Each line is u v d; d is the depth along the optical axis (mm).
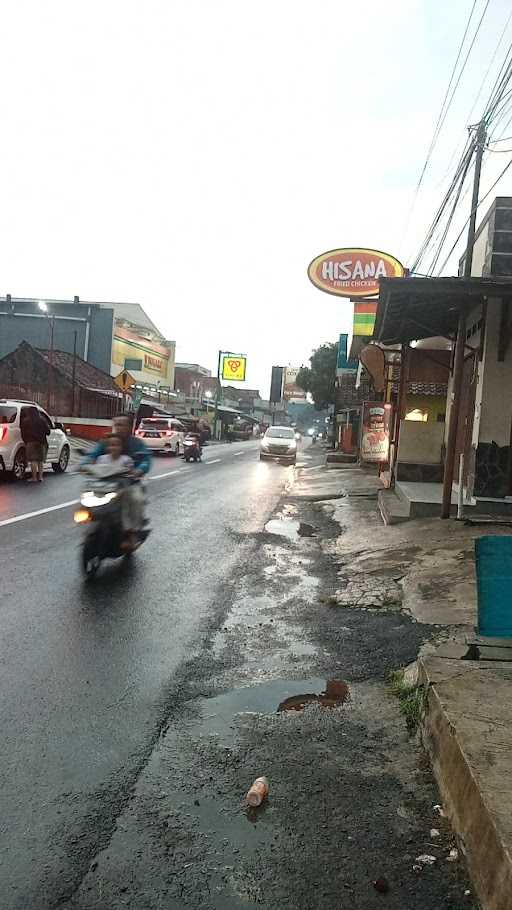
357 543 9312
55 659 4652
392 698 4242
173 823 2846
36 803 2951
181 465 24141
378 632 5520
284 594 6730
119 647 4957
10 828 2770
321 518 12195
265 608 6203
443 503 9906
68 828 2783
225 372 68812
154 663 4688
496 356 10023
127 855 2629
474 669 3947
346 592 6789
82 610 5797
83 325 44156
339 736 3707
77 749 3439
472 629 5379
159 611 5914
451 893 2479
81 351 44062
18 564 7266
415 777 3293
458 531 9039
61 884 2453
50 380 32062
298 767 3354
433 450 13945
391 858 2668
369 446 15281
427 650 4973
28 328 44219
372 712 4035
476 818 2584
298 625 5707
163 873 2533
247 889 2469
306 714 3973
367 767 3377
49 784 3105
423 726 3641
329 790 3150
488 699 3490
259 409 102438
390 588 6848
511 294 8664
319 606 6312
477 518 9648
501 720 3240
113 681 4332
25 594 6184
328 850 2705
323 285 18344
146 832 2779
